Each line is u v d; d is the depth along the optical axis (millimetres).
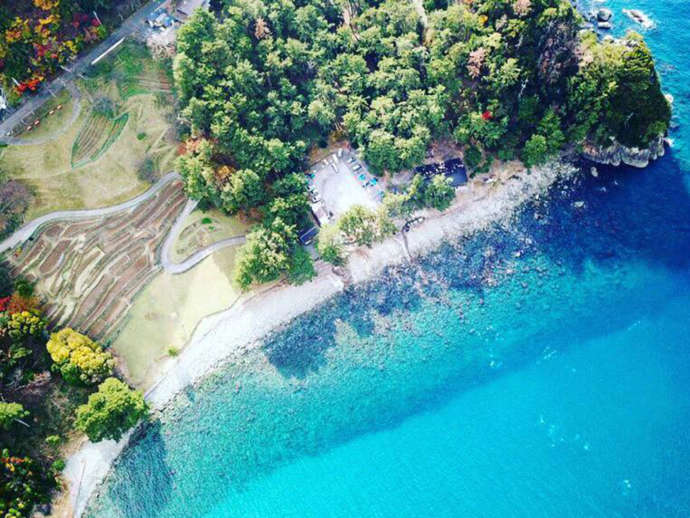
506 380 134500
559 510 122562
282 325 139250
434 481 127250
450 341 137500
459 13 144625
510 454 128250
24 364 130000
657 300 139125
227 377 136375
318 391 135000
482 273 141750
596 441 127688
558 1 141250
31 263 136125
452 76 144750
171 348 135250
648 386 131750
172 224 142625
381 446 131000
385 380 135375
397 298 140375
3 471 122625
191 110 137375
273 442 132250
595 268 142000
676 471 123875
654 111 141250
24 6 138000
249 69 140750
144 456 131000
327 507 126938
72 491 127938
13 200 137500
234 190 135625
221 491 129125
